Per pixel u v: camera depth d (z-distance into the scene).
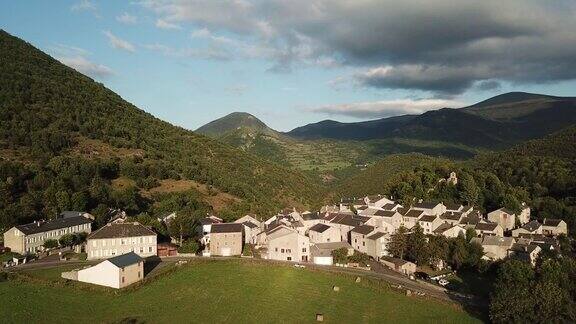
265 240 166.62
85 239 153.50
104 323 94.19
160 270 124.81
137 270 116.50
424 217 190.38
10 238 136.38
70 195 174.75
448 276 140.25
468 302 115.19
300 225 183.12
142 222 163.75
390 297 114.88
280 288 116.56
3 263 124.12
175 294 110.19
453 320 103.94
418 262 149.88
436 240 157.50
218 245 152.00
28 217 154.50
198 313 101.44
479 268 143.25
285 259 149.50
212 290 113.25
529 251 148.12
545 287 101.62
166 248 148.62
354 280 124.88
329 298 112.75
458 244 150.75
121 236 140.62
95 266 112.19
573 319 97.19
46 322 92.38
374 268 144.88
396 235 158.38
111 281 111.00
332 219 193.38
